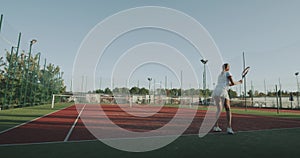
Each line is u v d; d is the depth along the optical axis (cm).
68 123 564
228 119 403
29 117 723
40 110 1123
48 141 321
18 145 292
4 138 345
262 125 557
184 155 245
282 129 472
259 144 305
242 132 422
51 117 734
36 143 306
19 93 1316
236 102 2519
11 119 647
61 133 399
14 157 232
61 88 2730
